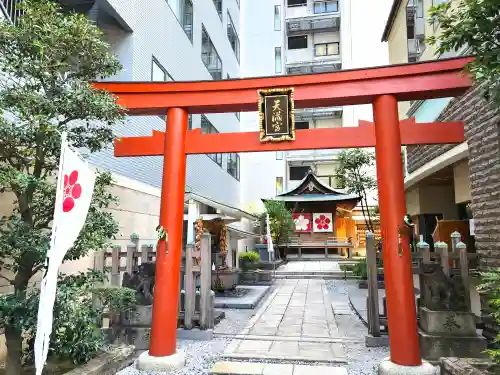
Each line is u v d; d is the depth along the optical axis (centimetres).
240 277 1335
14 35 343
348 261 2030
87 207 315
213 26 1594
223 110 540
